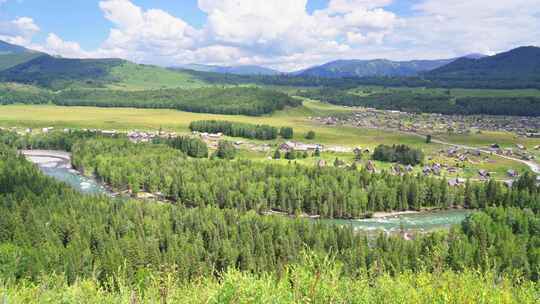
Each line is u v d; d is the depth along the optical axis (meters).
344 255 78.94
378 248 82.94
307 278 17.00
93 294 23.69
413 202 150.38
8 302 21.42
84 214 105.19
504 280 19.36
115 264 72.38
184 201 151.88
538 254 78.38
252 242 90.88
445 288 18.28
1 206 107.56
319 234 92.44
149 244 83.50
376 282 20.12
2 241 89.94
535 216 107.12
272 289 16.94
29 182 131.38
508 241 86.50
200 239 91.81
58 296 23.20
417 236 97.88
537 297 18.44
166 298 18.91
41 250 77.19
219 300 16.47
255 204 146.75
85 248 84.00
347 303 17.55
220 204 147.25
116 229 97.88
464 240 87.62
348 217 142.62
